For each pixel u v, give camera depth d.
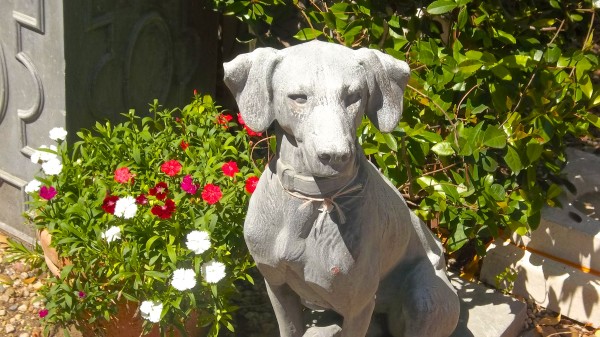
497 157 2.30
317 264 1.70
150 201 2.01
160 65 2.45
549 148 2.20
